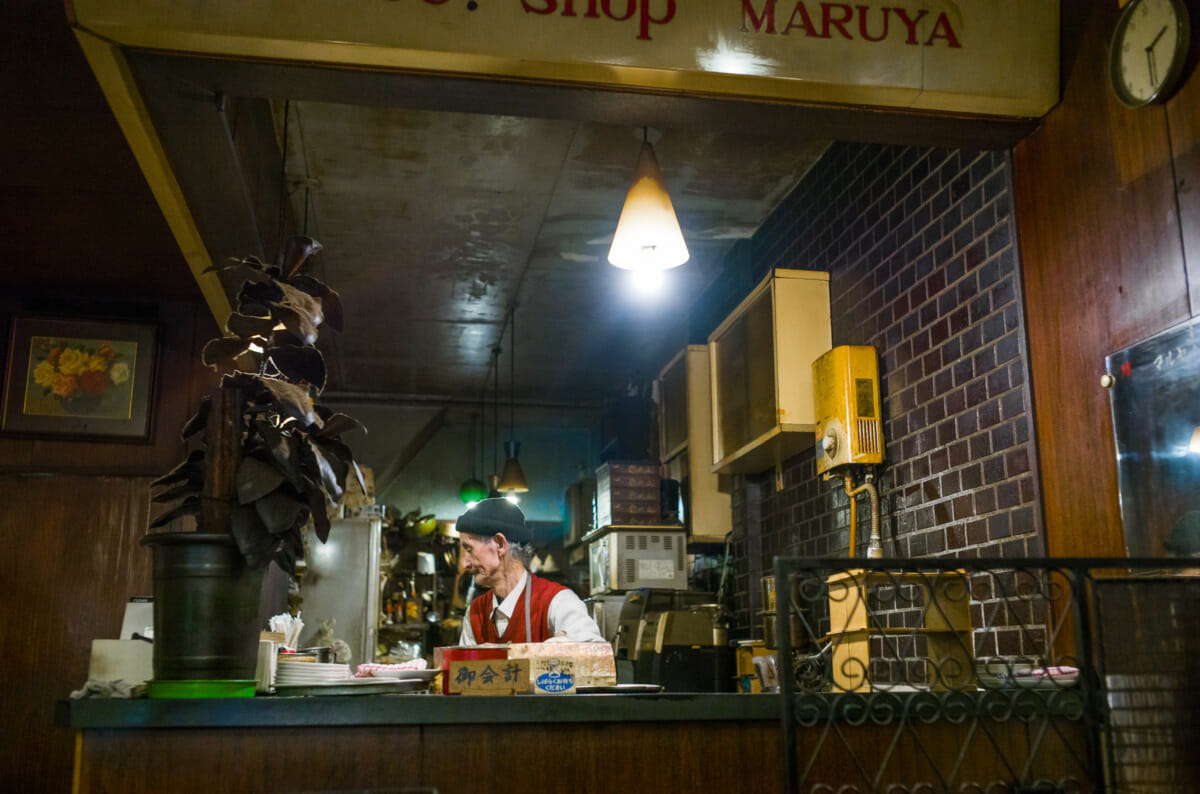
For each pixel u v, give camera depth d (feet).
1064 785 8.23
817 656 11.34
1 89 11.59
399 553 32.71
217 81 10.66
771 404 16.93
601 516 24.22
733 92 11.03
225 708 7.46
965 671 9.95
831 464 15.23
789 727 7.32
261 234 15.42
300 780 7.53
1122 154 10.20
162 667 7.66
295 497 8.18
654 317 27.02
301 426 8.67
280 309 8.45
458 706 7.74
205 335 18.17
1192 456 8.94
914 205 14.49
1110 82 10.11
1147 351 9.64
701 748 8.13
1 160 13.23
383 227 21.09
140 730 7.45
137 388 17.51
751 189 19.26
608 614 22.88
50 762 16.20
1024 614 11.31
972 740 8.43
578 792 7.88
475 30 10.36
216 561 7.78
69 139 12.71
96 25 9.76
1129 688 7.76
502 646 8.45
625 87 10.94
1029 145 11.84
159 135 11.84
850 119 11.57
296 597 21.75
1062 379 10.98
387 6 10.25
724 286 22.97
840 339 16.75
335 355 30.42
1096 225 10.56
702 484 22.21
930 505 13.58
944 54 11.12
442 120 16.72
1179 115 9.41
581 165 18.38
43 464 17.08
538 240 21.85
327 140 17.39
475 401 35.70
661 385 25.50
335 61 10.41
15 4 10.11
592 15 10.59
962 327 13.07
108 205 14.49
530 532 12.20
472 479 34.17
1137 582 7.90
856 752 8.26
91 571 16.88
